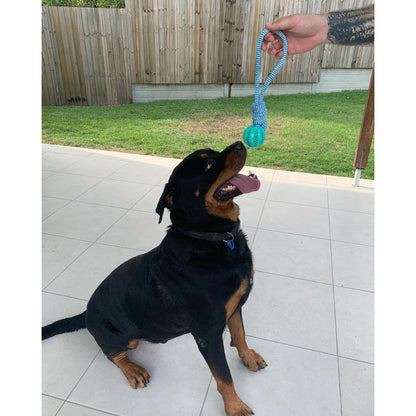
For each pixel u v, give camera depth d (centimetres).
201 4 804
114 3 1133
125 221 389
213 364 187
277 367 223
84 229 373
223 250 183
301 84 932
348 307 269
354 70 949
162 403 204
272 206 418
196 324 186
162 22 817
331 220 389
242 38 847
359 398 205
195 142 630
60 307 270
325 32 221
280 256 328
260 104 197
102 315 206
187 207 183
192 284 179
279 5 821
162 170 521
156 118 766
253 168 528
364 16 220
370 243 349
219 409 200
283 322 256
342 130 683
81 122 743
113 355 216
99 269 312
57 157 568
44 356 233
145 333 208
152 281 192
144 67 864
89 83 871
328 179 492
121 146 619
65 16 802
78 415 198
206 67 872
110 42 834
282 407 200
